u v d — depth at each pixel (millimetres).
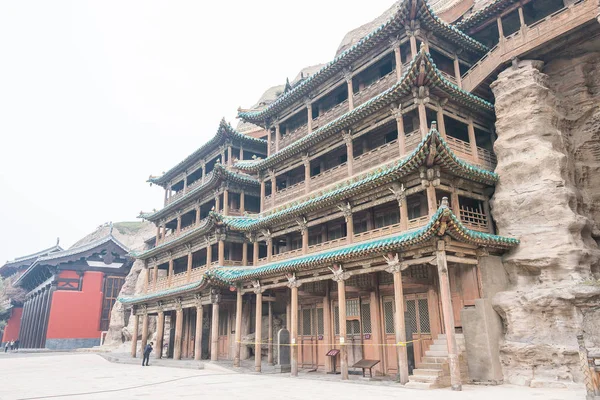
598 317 22797
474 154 30828
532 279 25781
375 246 25500
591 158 28562
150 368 40406
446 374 23578
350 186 29344
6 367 42688
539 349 23438
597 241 27609
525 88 28469
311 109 40844
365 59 35531
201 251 52062
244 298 42375
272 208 41094
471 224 27844
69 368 41125
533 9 32750
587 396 16578
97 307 75812
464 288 26625
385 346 30375
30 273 85625
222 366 36438
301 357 36750
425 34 32406
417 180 26750
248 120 47188
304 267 30875
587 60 29188
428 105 29109
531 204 26344
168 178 64375
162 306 49688
